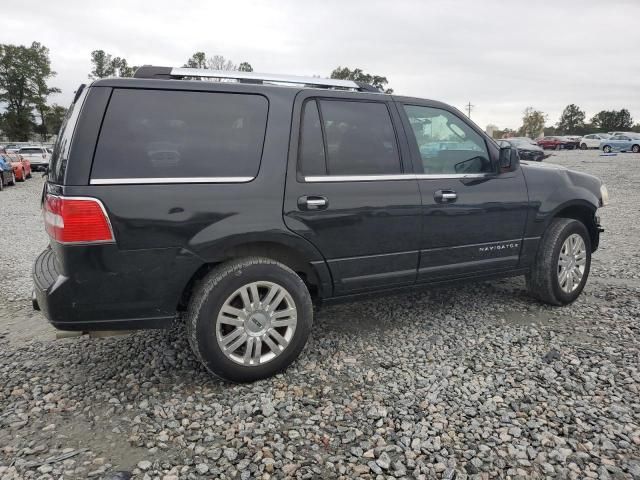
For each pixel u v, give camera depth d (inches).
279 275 120.4
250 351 119.7
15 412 110.0
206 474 89.7
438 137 150.4
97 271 106.3
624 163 1007.0
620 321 161.8
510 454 94.7
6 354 141.3
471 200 150.7
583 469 90.4
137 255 108.6
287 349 124.0
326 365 132.3
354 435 100.9
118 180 106.8
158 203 109.0
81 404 113.5
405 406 111.5
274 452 95.8
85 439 100.3
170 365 132.8
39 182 858.8
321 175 127.6
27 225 388.5
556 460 92.9
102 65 2837.1
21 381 124.7
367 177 133.7
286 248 126.9
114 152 107.4
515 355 137.2
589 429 102.0
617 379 122.7
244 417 107.7
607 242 288.8
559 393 116.6
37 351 143.3
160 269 110.9
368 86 146.8
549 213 167.3
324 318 167.6
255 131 121.3
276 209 120.2
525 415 107.3
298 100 127.6
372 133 137.4
